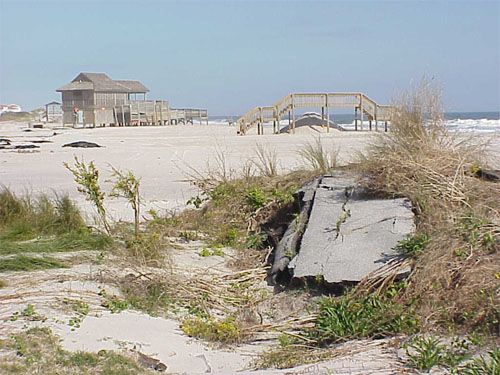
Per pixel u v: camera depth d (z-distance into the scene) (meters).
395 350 5.07
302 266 6.79
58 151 23.12
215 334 5.88
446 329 5.36
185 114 56.09
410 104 9.38
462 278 5.88
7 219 9.48
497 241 6.37
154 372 4.84
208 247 8.80
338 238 7.26
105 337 5.46
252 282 7.39
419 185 8.12
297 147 21.78
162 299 6.71
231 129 38.34
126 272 7.38
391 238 6.97
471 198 7.81
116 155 21.30
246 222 9.54
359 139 24.30
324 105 33.62
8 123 71.56
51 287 6.73
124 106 50.53
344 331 5.64
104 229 9.21
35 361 4.73
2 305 6.11
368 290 6.10
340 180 9.55
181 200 11.94
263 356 5.33
